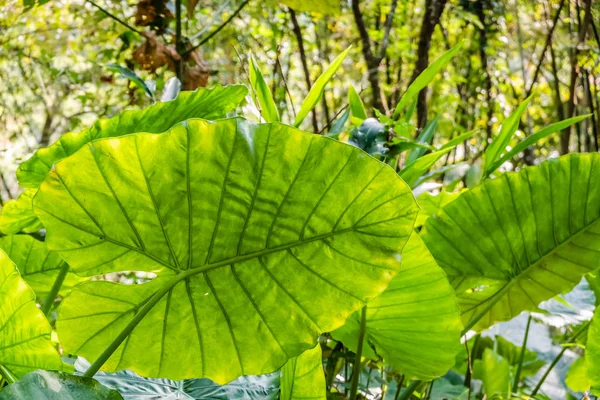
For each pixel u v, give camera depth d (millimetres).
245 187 1200
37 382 1109
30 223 1887
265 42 6488
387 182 1187
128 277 3498
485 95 6863
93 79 6055
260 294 1284
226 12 6234
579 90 7125
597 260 1961
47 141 6660
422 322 1687
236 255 1255
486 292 2117
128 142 1149
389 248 1228
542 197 1927
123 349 1319
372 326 1739
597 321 1722
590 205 1909
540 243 1977
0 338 1220
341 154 1173
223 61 6500
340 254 1242
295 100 7375
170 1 3789
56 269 2141
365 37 5191
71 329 1298
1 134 6465
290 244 1242
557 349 4137
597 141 5523
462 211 1976
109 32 5125
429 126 2443
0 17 5289
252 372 1340
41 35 5629
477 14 6828
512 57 8031
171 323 1308
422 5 6934
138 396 1479
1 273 1174
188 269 1262
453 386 2789
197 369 1344
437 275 1613
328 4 3084
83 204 1190
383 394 2289
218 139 1164
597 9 5883
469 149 5965
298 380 1451
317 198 1207
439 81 6816
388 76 6258
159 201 1202
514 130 2180
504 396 2264
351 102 2289
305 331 1310
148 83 2695
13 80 6715
